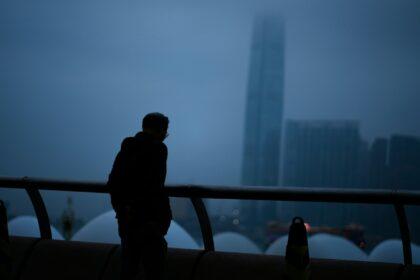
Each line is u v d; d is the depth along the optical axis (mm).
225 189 4316
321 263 4188
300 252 3551
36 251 5035
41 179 4977
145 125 4012
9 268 4270
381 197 3896
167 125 4059
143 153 3865
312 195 4031
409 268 3945
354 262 4129
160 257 3836
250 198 4234
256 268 4301
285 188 4133
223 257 4461
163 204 3904
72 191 4930
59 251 4977
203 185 4414
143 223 3811
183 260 4566
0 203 4285
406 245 4027
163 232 3885
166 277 4551
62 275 4859
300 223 3596
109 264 4770
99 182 4801
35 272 4941
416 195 3820
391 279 3932
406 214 3977
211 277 4406
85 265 4832
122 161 3877
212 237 4625
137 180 3836
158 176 3857
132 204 3828
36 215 5191
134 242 3859
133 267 3941
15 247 5125
